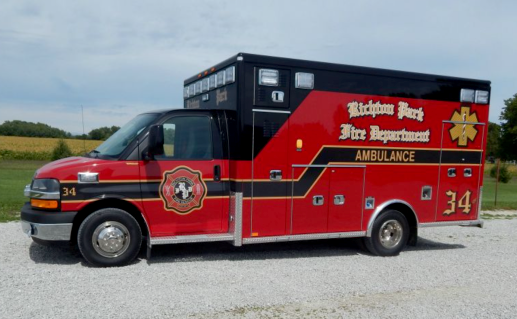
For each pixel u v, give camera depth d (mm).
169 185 6172
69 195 5766
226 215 6523
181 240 6145
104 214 5883
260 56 6336
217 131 6520
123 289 5141
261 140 6414
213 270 6070
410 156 7453
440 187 7719
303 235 6777
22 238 7508
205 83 7398
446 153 7723
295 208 6707
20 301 4680
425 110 7504
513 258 7621
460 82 7742
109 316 4379
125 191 5953
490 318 4738
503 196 22516
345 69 6902
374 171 7207
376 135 7180
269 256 7031
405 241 7547
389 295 5355
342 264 6703
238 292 5207
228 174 6496
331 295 5258
